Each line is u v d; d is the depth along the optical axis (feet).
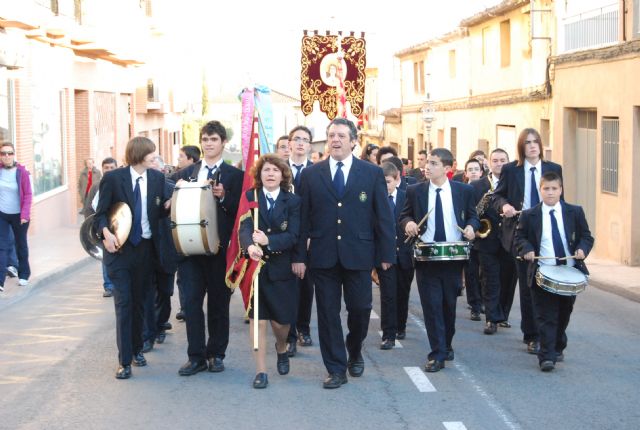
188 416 23.89
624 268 57.16
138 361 29.45
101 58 100.32
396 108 162.81
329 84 73.10
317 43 72.59
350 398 25.64
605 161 64.03
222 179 28.22
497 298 35.45
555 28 75.00
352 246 26.61
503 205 32.86
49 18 78.69
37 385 27.22
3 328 36.42
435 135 131.23
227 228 28.17
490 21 98.78
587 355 31.58
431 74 134.00
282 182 26.84
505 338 34.63
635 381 27.76
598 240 65.36
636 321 38.86
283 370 28.37
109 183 27.43
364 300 27.04
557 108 73.82
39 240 68.49
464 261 29.30
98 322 37.65
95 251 39.17
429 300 29.17
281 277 26.86
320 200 26.76
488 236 35.17
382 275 32.48
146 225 27.86
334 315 26.96
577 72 69.05
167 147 161.99
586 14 67.56
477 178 41.16
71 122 88.02
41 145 77.05
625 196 59.57
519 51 87.40
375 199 27.02
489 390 26.61
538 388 26.86
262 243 26.12
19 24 60.64
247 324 36.81
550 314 28.84
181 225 26.55
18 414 24.25
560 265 29.14
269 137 31.27
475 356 31.30
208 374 28.45
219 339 28.58
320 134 126.52
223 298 28.37
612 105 61.82
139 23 133.28
